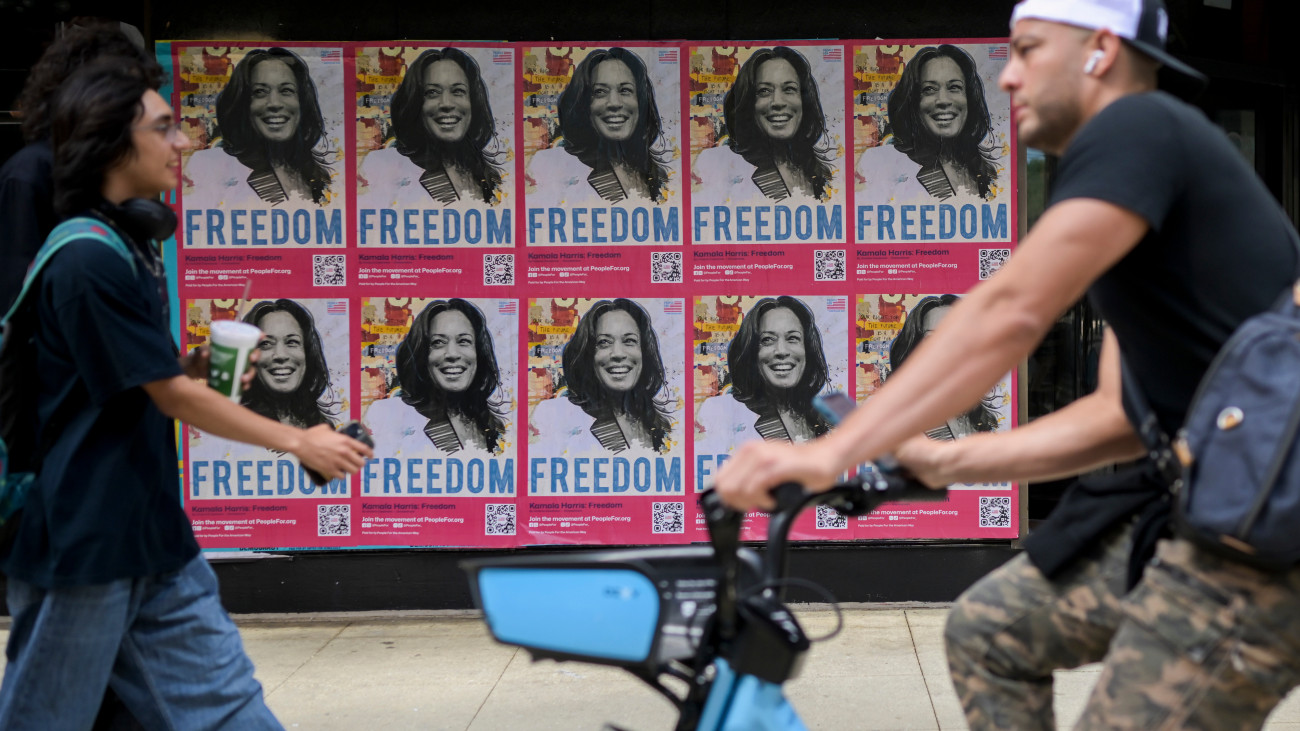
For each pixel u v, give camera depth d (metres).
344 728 4.04
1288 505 1.50
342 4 5.10
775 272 5.16
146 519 2.60
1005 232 5.14
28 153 2.82
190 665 2.77
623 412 5.18
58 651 2.52
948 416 1.53
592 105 5.11
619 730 1.82
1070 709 4.05
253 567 5.24
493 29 5.12
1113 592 2.14
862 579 5.28
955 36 5.11
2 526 2.52
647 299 5.16
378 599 5.27
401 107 5.11
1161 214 1.57
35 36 5.12
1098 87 1.78
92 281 2.47
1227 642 1.64
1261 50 5.63
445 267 5.15
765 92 5.11
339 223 5.14
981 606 2.26
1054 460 2.11
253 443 2.61
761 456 1.50
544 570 1.58
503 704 4.24
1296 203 5.71
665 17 5.12
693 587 1.69
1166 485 1.97
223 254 5.13
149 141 2.65
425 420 5.19
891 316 5.16
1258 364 1.55
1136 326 1.73
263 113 5.10
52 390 2.55
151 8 5.08
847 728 3.94
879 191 5.14
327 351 5.16
